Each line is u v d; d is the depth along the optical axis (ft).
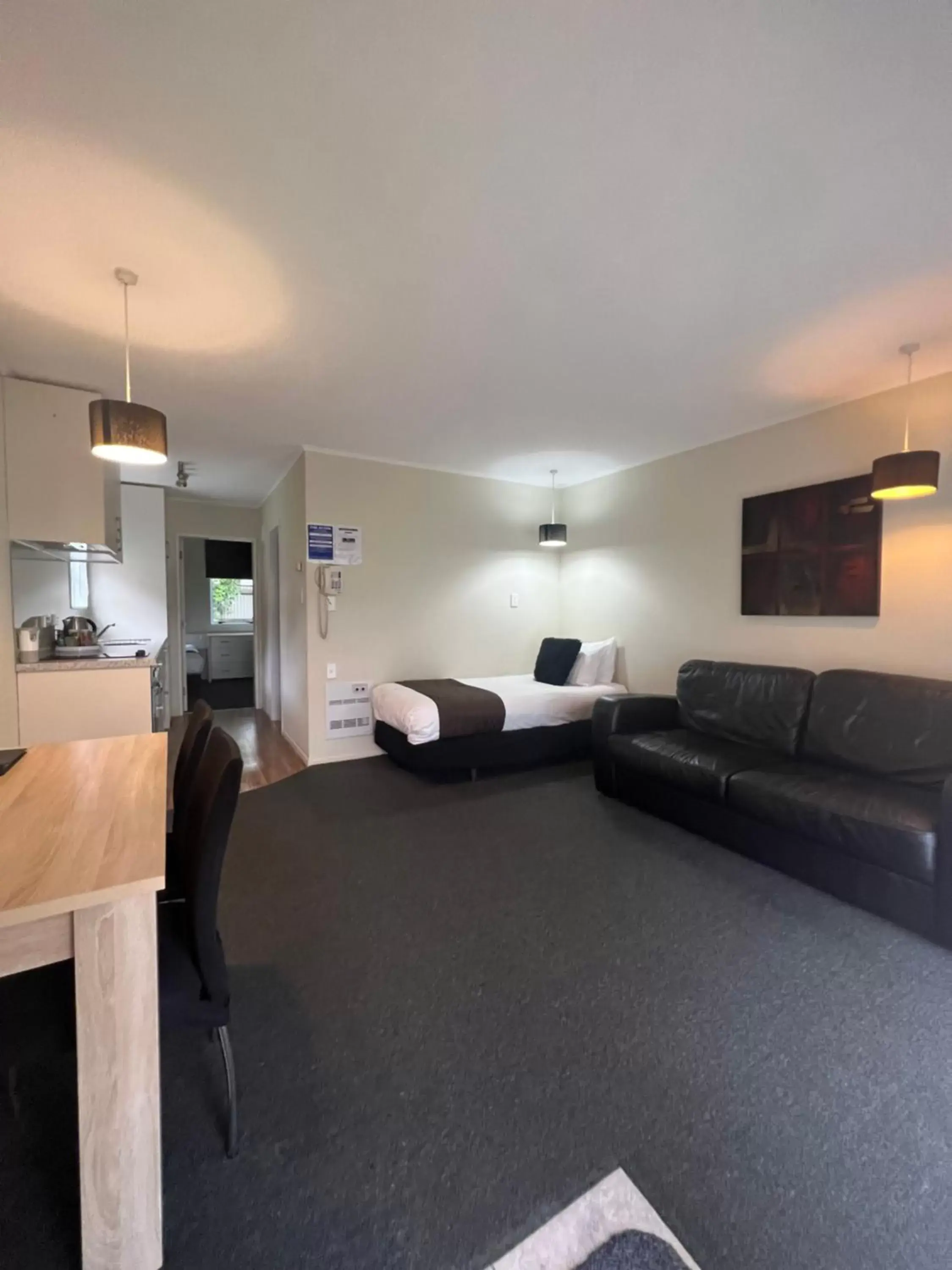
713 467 12.95
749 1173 3.90
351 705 14.52
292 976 6.04
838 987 5.84
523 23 3.59
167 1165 3.95
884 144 4.57
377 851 9.11
